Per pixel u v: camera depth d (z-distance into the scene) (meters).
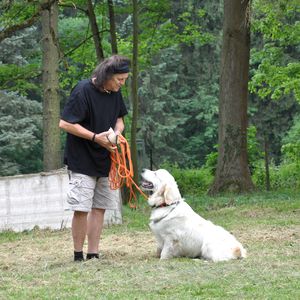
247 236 10.16
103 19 21.33
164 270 7.20
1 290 6.48
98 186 8.07
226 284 6.48
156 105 38.00
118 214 12.66
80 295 6.12
